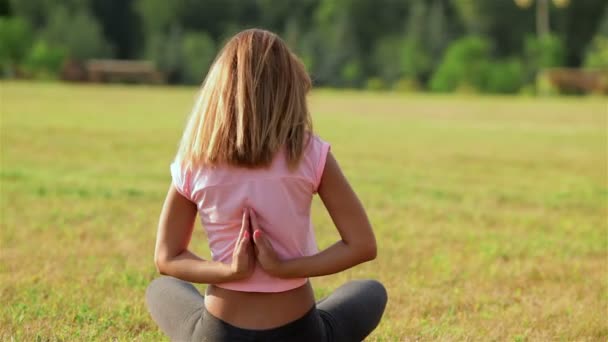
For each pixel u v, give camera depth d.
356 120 32.69
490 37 113.75
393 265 7.91
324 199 3.63
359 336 3.95
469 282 7.37
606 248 9.12
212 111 3.55
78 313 5.91
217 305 3.61
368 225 3.62
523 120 34.56
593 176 16.38
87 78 80.12
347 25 115.88
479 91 79.19
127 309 6.08
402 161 18.16
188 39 116.31
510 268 7.95
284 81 3.57
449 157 19.34
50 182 12.81
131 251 8.20
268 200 3.51
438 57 109.44
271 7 131.62
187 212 3.69
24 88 49.81
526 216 11.19
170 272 3.65
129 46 130.75
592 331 5.96
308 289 3.68
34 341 5.27
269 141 3.48
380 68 110.75
